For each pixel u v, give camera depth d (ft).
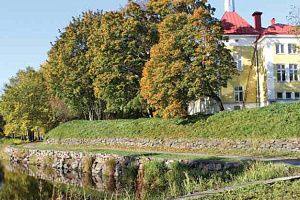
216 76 92.94
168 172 65.67
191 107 146.61
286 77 122.01
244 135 83.10
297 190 32.91
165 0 101.86
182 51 93.86
